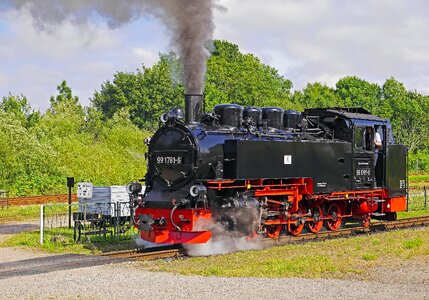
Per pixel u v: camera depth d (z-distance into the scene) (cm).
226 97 5956
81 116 5972
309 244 1566
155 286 1023
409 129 8919
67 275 1133
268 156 1620
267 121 1736
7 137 3381
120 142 4712
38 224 2177
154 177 1579
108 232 1703
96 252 1503
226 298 941
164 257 1390
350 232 1867
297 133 1769
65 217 2325
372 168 1975
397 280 1112
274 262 1278
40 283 1045
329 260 1307
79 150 3900
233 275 1147
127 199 1942
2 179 3281
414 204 2914
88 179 3606
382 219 2086
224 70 6481
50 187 3394
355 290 1002
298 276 1145
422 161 7156
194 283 1049
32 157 3441
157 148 1568
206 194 1477
